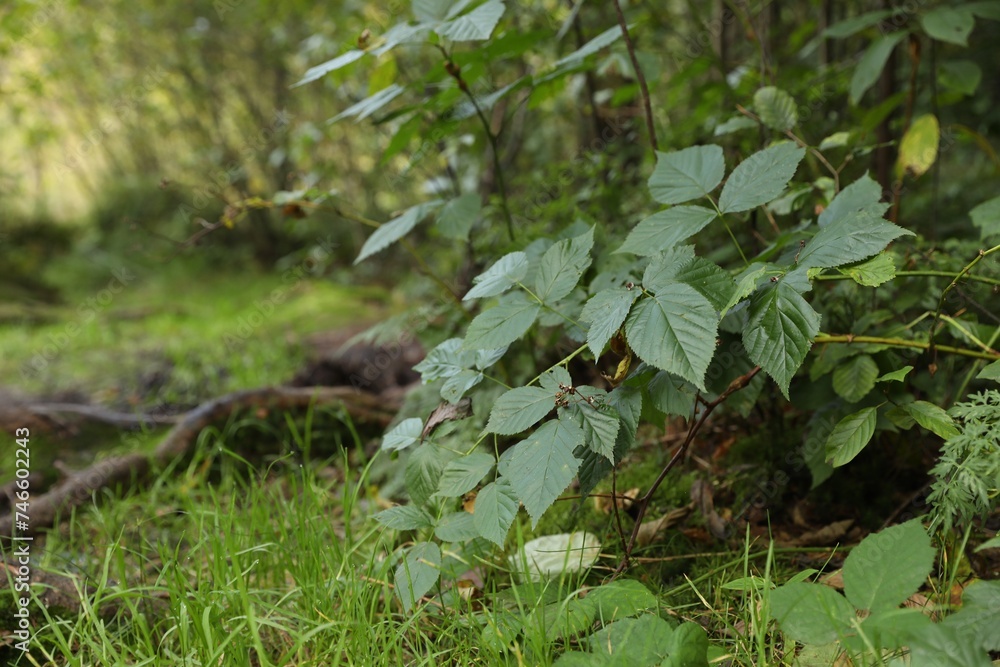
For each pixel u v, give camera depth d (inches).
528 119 207.0
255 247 365.1
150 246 358.9
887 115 118.4
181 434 124.2
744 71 129.3
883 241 61.4
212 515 98.0
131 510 110.4
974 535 76.2
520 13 151.8
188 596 75.1
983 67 156.8
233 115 357.1
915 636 52.1
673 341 58.6
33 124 335.0
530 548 83.9
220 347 189.0
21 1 221.5
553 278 67.6
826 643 56.5
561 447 61.3
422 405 108.7
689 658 58.0
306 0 222.1
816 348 84.3
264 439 129.3
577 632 65.9
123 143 416.8
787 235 73.9
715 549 86.4
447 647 72.4
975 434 62.1
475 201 96.3
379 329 112.4
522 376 103.8
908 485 91.3
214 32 312.0
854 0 163.6
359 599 69.9
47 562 92.0
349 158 281.3
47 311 292.8
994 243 93.9
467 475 66.5
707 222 68.3
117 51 331.3
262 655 60.4
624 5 151.4
